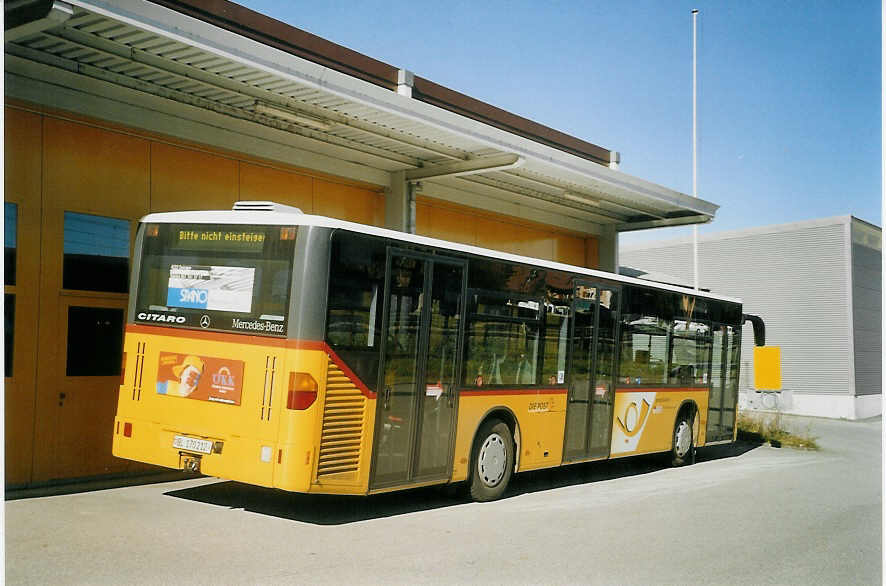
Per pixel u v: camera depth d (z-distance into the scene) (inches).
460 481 376.8
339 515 338.0
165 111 430.3
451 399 360.8
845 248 1269.7
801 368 1299.2
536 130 692.7
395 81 535.8
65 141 393.4
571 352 443.2
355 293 312.0
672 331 548.4
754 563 299.0
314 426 294.0
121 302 410.9
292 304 297.3
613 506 399.5
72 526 288.4
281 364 295.0
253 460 295.1
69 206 393.4
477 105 623.2
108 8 305.4
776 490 479.2
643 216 802.2
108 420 401.7
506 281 394.9
